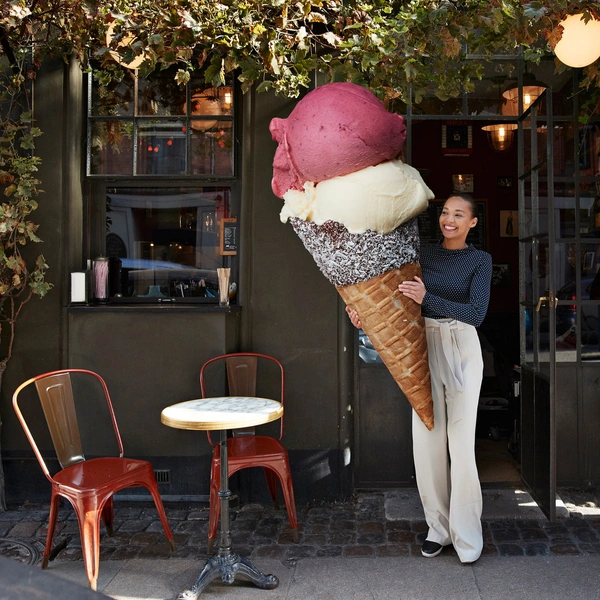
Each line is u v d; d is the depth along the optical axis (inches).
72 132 160.7
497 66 166.7
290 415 161.8
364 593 118.0
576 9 113.9
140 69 119.2
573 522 148.3
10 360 161.2
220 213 167.6
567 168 167.6
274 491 155.8
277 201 161.2
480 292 124.6
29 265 160.6
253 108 160.9
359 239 96.8
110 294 168.6
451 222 128.5
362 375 167.8
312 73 159.3
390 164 96.7
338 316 161.2
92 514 119.0
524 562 128.9
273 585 120.2
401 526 147.7
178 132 164.1
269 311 161.9
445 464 132.9
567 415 167.9
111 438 159.9
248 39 116.8
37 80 159.3
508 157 260.8
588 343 170.6
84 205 166.2
